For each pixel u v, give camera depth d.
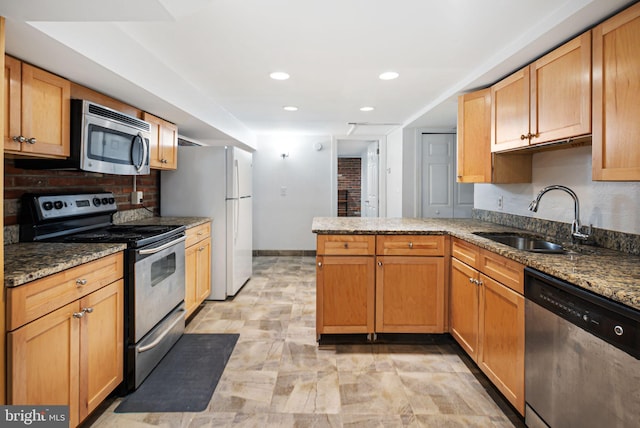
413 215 4.57
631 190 1.73
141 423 1.71
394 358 2.38
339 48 2.18
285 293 3.82
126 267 1.96
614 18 1.46
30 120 1.66
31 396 1.31
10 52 1.60
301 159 5.82
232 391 1.99
